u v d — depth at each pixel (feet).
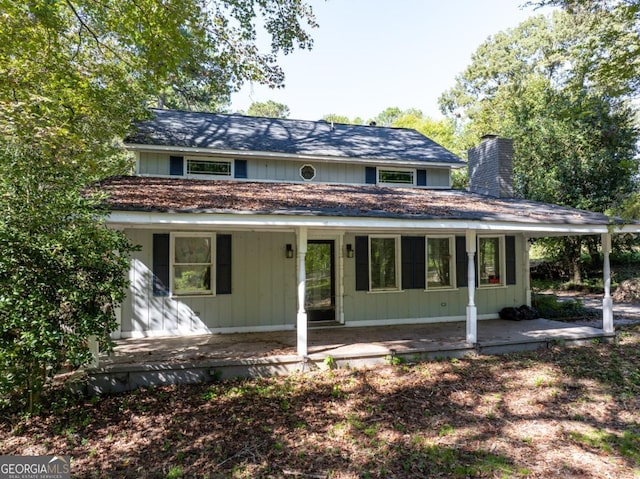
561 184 54.03
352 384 19.53
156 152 33.94
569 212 28.02
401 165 39.52
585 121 51.65
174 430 15.01
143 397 18.11
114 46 32.99
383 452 13.43
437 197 31.86
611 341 27.27
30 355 13.88
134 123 36.47
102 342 15.64
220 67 34.65
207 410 16.72
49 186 15.30
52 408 16.72
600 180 53.06
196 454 13.33
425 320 32.68
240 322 28.84
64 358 15.11
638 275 56.44
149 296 27.17
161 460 12.99
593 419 16.05
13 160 14.74
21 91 24.75
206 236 28.43
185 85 64.49
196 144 34.04
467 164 41.16
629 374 21.11
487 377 20.63
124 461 12.96
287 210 19.58
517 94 77.71
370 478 11.96
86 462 12.94
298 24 34.30
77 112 30.12
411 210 23.13
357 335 27.27
